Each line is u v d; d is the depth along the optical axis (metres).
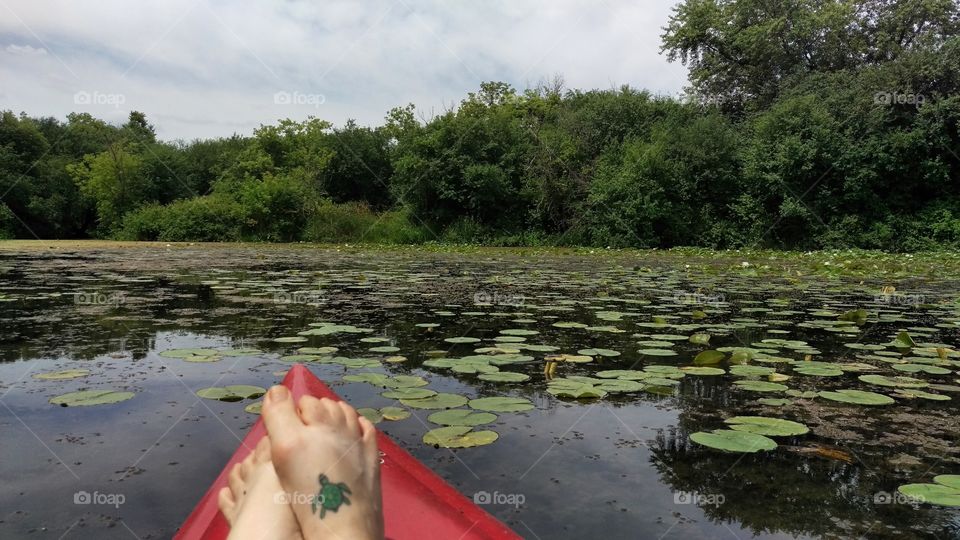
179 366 2.03
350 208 15.67
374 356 2.23
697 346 2.56
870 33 16.50
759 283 5.70
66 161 19.47
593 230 13.55
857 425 1.57
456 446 1.35
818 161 13.13
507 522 1.01
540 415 1.59
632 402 1.74
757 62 16.95
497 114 14.92
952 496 1.11
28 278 4.96
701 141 13.68
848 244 13.13
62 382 1.82
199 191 20.45
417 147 14.17
